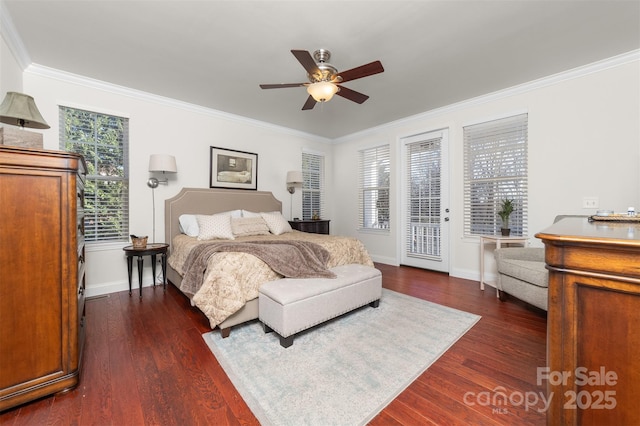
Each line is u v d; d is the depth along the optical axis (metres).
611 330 0.78
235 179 4.32
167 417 1.34
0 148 1.33
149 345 2.03
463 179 3.90
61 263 1.51
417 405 1.43
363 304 2.61
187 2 1.92
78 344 1.58
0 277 1.34
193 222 3.52
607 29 2.24
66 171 1.52
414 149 4.57
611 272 0.77
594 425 0.81
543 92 3.15
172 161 3.42
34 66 2.76
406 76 3.03
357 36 2.31
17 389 1.37
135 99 3.42
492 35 2.31
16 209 1.39
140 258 3.12
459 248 3.95
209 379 1.64
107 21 2.12
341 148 5.76
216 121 4.14
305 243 2.84
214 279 2.15
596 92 2.81
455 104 3.87
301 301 2.08
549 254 0.88
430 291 3.32
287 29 2.21
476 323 2.41
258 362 1.82
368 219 5.33
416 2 1.93
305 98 3.65
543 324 2.39
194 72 2.94
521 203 3.40
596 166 2.83
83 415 1.35
